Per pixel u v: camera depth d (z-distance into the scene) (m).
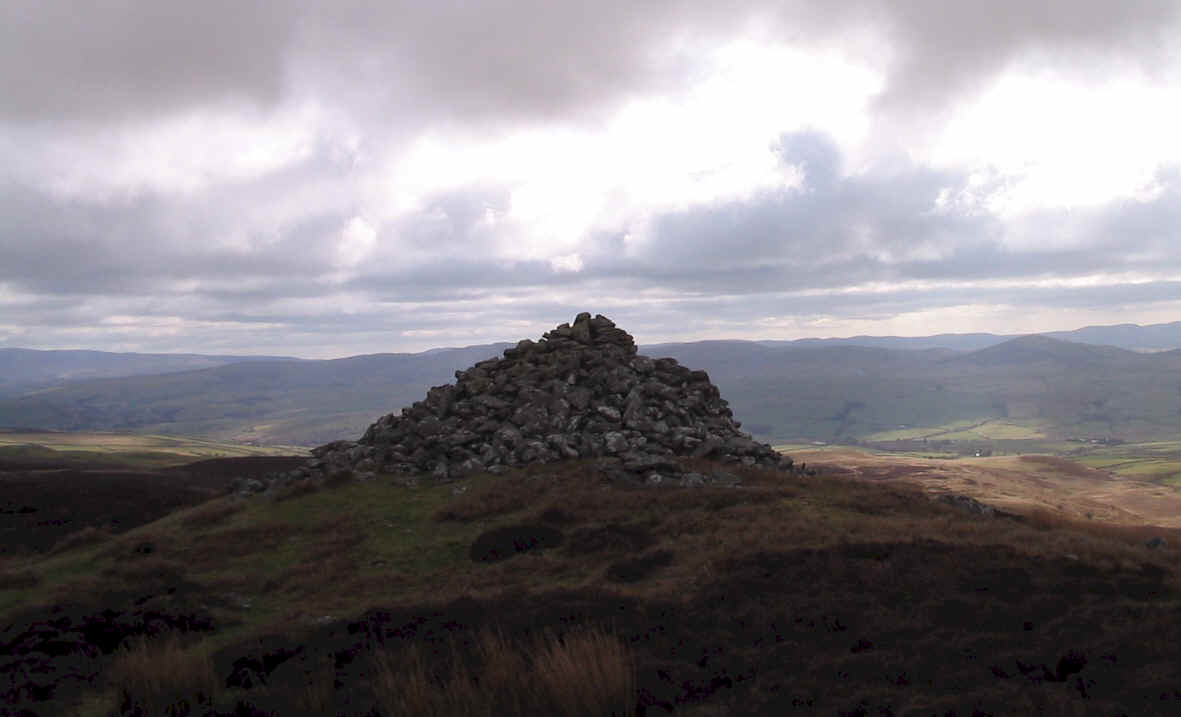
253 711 13.31
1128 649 14.20
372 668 15.30
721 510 30.05
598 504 31.78
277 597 25.30
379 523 32.00
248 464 113.19
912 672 13.80
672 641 16.03
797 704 12.57
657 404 44.09
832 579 20.19
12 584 28.25
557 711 12.23
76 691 15.80
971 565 20.80
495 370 50.19
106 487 66.50
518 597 21.08
